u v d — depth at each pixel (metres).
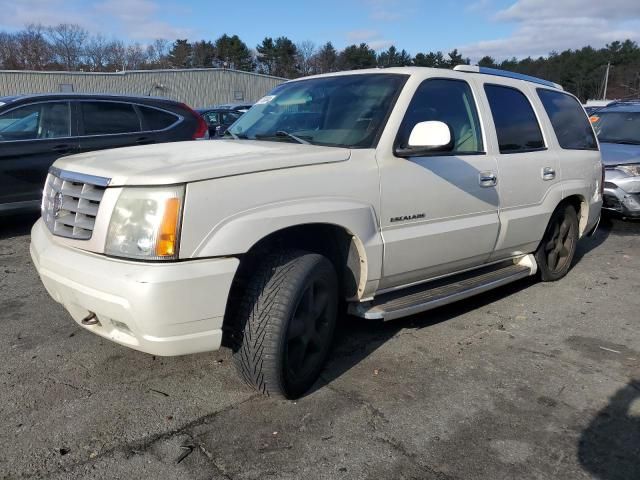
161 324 2.59
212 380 3.36
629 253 6.82
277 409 3.06
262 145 3.47
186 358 3.63
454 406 3.13
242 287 3.00
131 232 2.62
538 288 5.30
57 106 7.13
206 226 2.64
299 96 4.16
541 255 5.19
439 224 3.80
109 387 3.26
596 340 4.10
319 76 4.39
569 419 3.03
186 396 3.18
